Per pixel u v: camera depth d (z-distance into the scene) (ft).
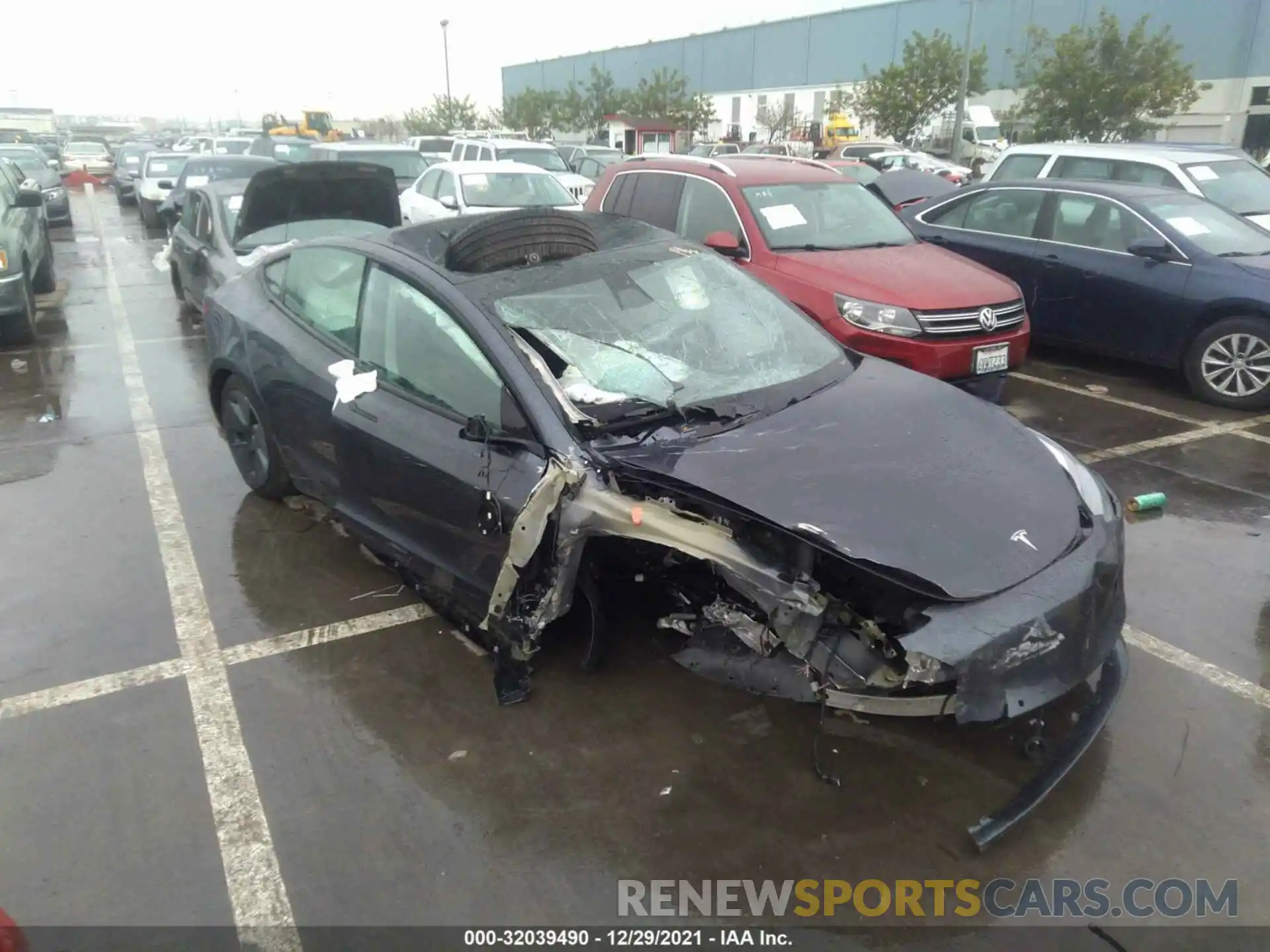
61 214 57.47
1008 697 8.58
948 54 102.53
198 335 28.89
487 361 10.85
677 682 11.18
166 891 8.28
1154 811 9.12
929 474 9.87
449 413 11.26
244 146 79.41
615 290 12.22
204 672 11.50
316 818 9.12
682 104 136.56
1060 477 10.55
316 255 14.25
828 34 164.76
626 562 10.85
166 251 32.63
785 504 9.14
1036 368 25.63
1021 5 135.13
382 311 12.54
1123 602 10.19
